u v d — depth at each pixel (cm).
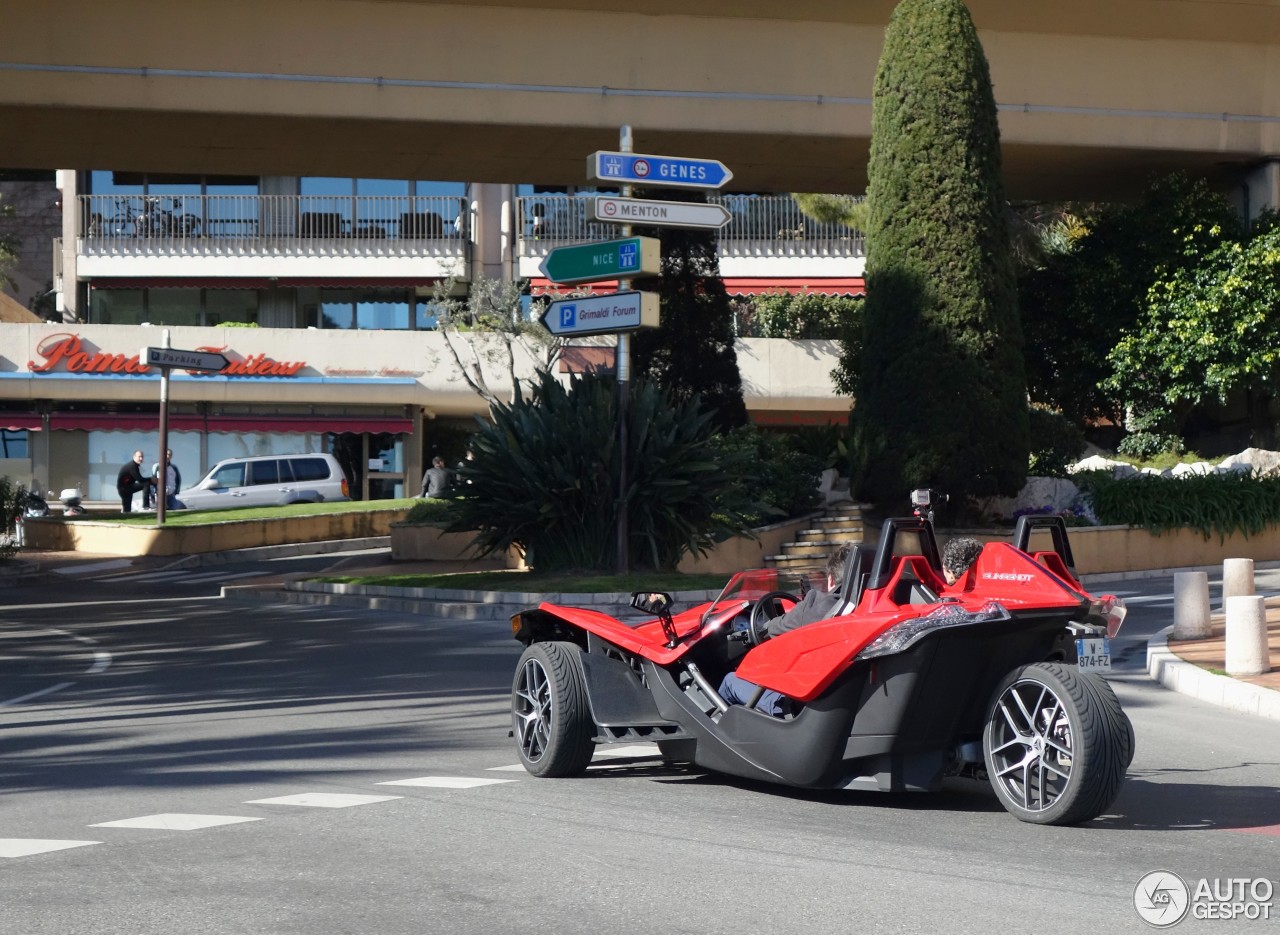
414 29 2406
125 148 2525
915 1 2373
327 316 4591
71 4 2284
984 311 2303
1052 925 459
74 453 4147
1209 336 2644
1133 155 2764
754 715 693
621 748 870
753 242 4431
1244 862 557
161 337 4044
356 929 455
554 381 2127
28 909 481
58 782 767
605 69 2475
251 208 4481
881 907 481
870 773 664
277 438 4200
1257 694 1039
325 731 953
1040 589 637
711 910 477
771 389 4119
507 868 540
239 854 566
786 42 2536
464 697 1122
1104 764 599
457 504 2105
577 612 799
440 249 4453
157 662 1444
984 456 2291
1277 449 2831
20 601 2252
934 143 2330
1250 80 2753
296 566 2842
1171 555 2375
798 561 2330
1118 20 2662
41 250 5181
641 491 2042
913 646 625
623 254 1950
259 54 2353
